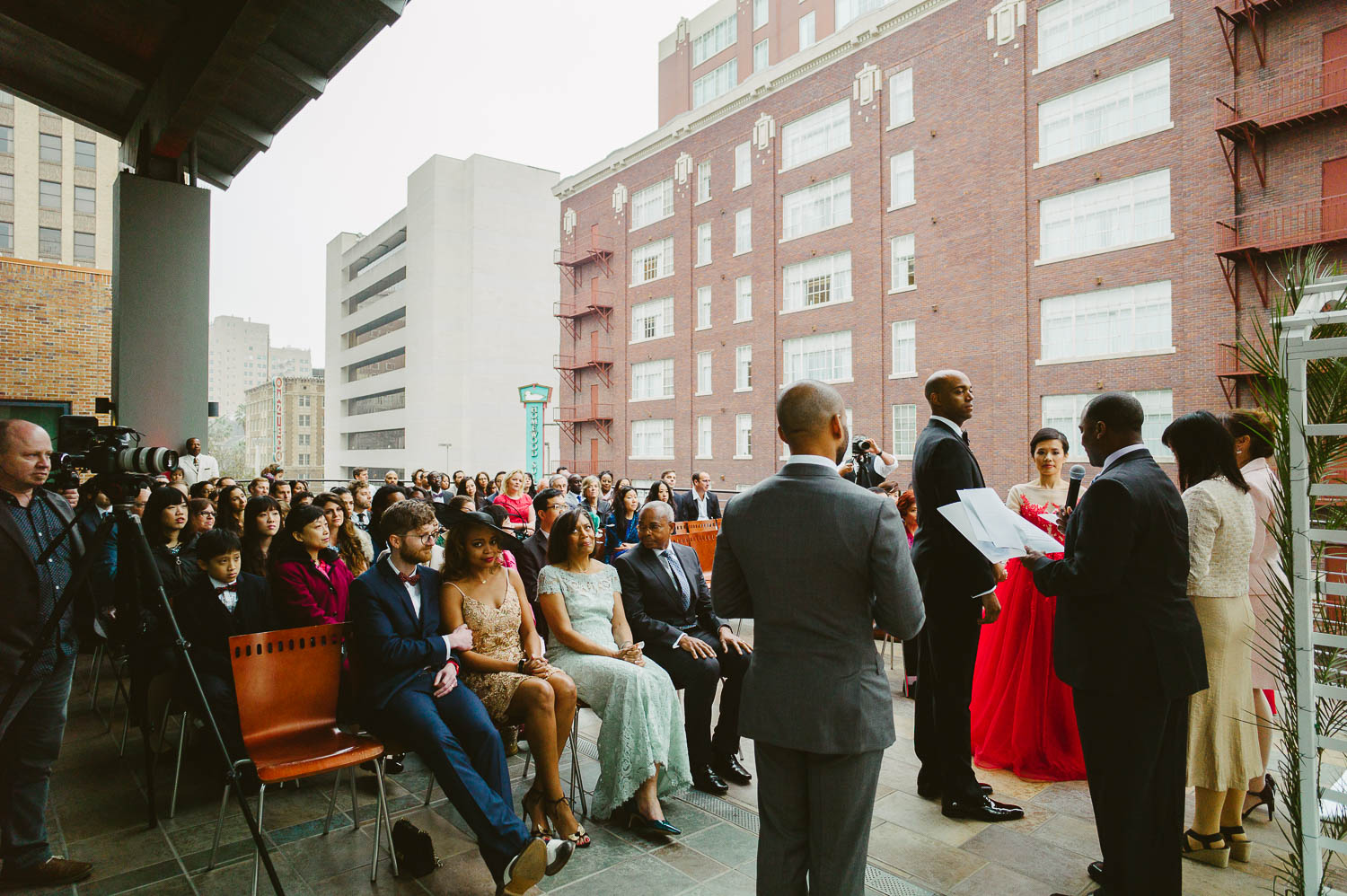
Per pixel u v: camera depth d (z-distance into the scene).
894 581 2.11
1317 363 2.17
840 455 2.39
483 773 3.40
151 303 11.10
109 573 4.79
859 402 23.52
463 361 52.91
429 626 3.68
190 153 11.65
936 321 21.38
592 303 35.81
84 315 15.96
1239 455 3.82
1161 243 16.77
